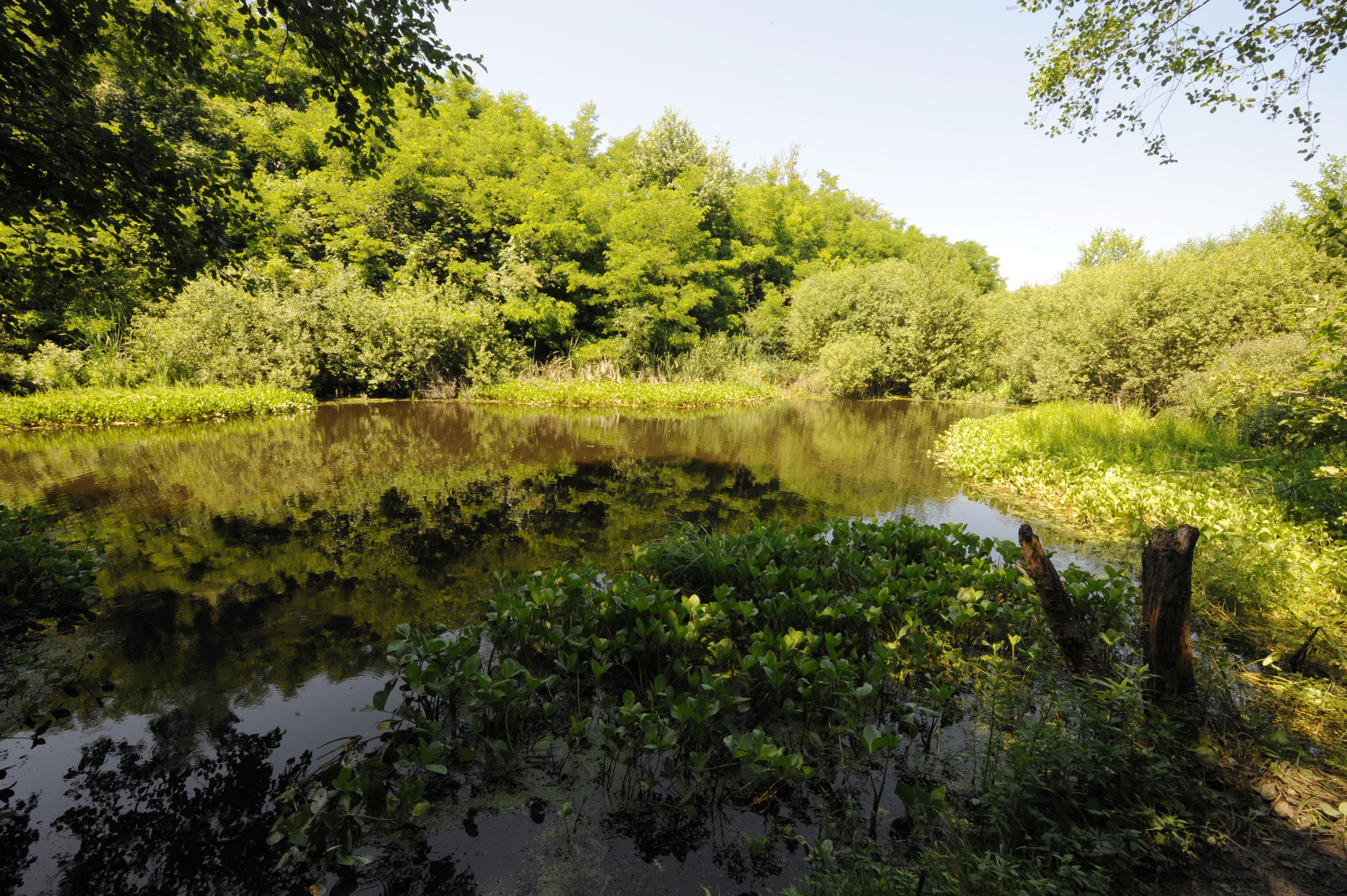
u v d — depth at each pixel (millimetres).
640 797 2477
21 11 4016
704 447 11828
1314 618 3844
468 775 2586
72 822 2342
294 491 7750
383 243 20688
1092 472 7902
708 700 2822
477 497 7641
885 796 2484
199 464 9234
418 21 4875
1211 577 4270
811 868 2133
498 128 25219
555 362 21906
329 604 4453
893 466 10141
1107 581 4023
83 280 5371
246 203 6000
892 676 3309
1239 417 9797
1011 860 1951
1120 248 27875
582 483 8523
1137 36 6387
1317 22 5340
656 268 23625
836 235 38719
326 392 18234
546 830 2303
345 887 2047
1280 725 2836
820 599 3703
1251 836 2193
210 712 3086
